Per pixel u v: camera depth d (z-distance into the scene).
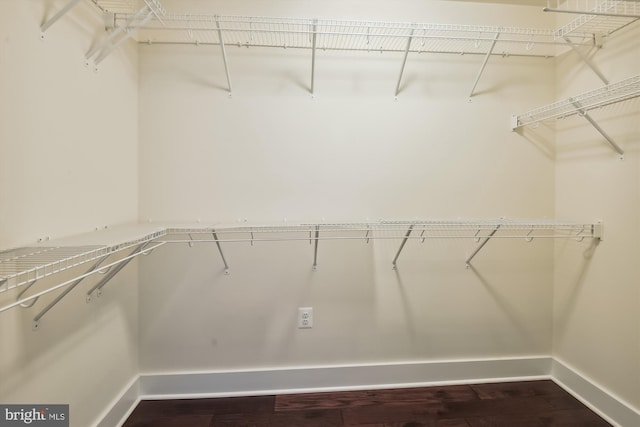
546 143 1.85
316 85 1.73
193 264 1.70
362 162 1.76
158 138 1.66
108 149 1.38
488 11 1.81
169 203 1.68
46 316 1.04
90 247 0.89
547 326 1.86
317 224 1.53
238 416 1.54
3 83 0.86
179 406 1.61
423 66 1.78
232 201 1.71
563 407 1.60
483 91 1.81
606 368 1.53
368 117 1.76
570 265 1.74
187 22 1.61
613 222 1.49
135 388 1.62
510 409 1.59
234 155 1.70
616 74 1.48
